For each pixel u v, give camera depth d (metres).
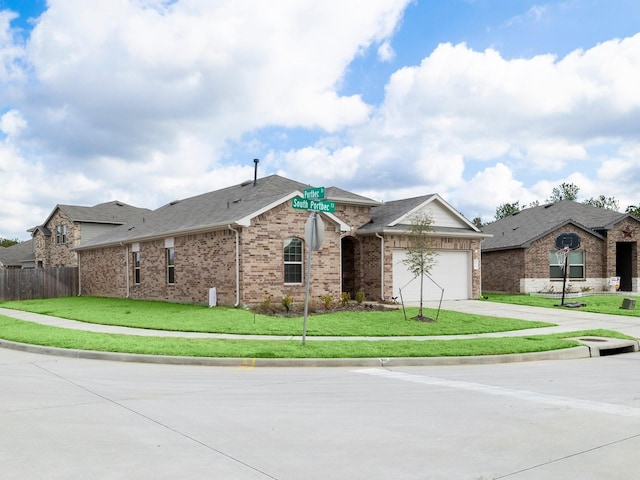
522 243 29.08
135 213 44.66
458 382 9.08
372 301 24.11
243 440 5.78
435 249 24.98
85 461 5.12
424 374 9.94
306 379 9.34
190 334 14.22
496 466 4.98
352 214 24.83
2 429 6.18
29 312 21.70
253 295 19.77
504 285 30.77
